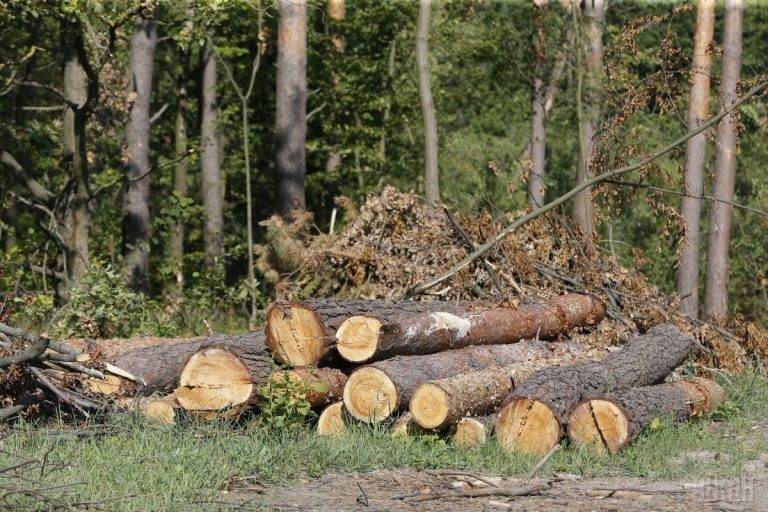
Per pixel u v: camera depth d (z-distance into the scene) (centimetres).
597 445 1018
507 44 3139
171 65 3319
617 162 1562
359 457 948
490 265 1420
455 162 3300
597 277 1470
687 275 2469
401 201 1474
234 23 2928
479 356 1139
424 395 1014
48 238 1877
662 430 1084
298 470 916
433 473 931
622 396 1065
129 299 1480
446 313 1148
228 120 3141
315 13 2922
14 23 1925
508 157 3434
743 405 1329
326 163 3234
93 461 869
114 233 2764
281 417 986
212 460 884
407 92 3145
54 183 2812
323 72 3089
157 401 1039
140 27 2234
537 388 1044
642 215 2934
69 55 1925
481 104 3588
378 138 3122
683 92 1667
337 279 1479
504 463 977
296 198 2266
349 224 1498
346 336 1067
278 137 2266
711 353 1469
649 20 1642
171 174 3469
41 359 964
